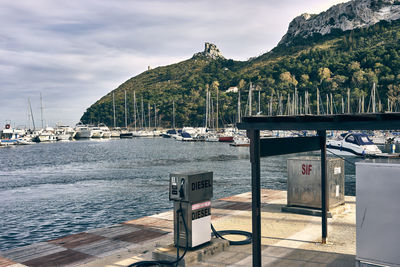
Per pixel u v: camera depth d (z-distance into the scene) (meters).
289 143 6.36
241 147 83.31
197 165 45.62
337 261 6.49
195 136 118.50
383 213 4.74
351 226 8.87
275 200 12.41
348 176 29.75
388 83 156.12
